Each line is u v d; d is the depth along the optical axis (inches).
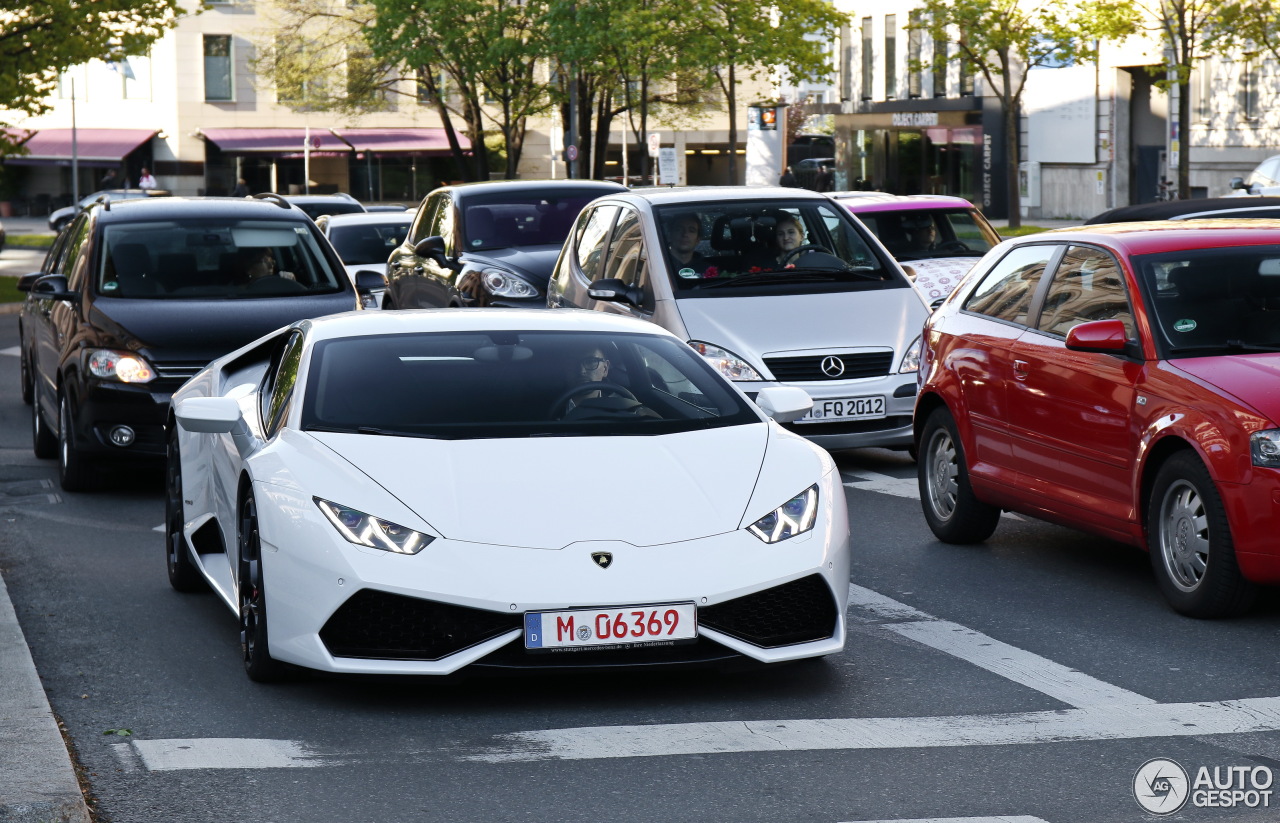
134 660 263.7
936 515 365.4
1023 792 193.3
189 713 231.8
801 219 489.1
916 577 326.6
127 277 466.3
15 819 176.7
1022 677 248.7
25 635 282.7
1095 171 2062.0
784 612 229.8
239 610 256.4
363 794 194.5
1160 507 291.6
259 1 2445.9
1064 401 316.5
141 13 1133.1
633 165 3073.3
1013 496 335.3
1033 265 346.6
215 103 2819.9
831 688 242.8
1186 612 287.0
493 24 1893.5
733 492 235.9
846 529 241.3
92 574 337.1
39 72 1109.1
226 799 193.2
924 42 2319.1
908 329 453.4
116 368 427.8
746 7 1590.8
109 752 213.0
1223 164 1855.3
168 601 310.3
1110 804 188.5
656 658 223.0
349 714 229.9
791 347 440.5
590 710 230.7
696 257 473.1
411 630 221.6
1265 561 270.1
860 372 442.6
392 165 2893.7
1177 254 313.0
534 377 264.4
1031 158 2160.4
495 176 2893.7
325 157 2861.7
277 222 498.3
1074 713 227.9
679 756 208.8
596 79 1943.9
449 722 225.1
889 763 205.3
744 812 187.0
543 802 191.3
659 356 276.2
